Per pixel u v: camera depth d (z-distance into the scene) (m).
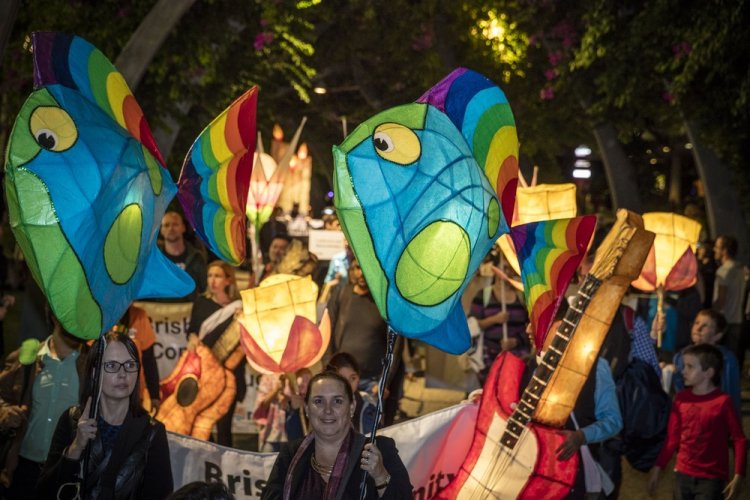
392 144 3.87
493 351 10.05
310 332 6.82
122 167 3.95
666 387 9.84
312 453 4.62
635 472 9.70
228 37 14.73
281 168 11.12
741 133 17.52
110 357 4.72
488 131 4.29
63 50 4.01
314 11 21.20
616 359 6.98
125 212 3.98
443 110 4.21
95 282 3.91
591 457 6.18
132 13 13.88
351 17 23.41
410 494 4.58
